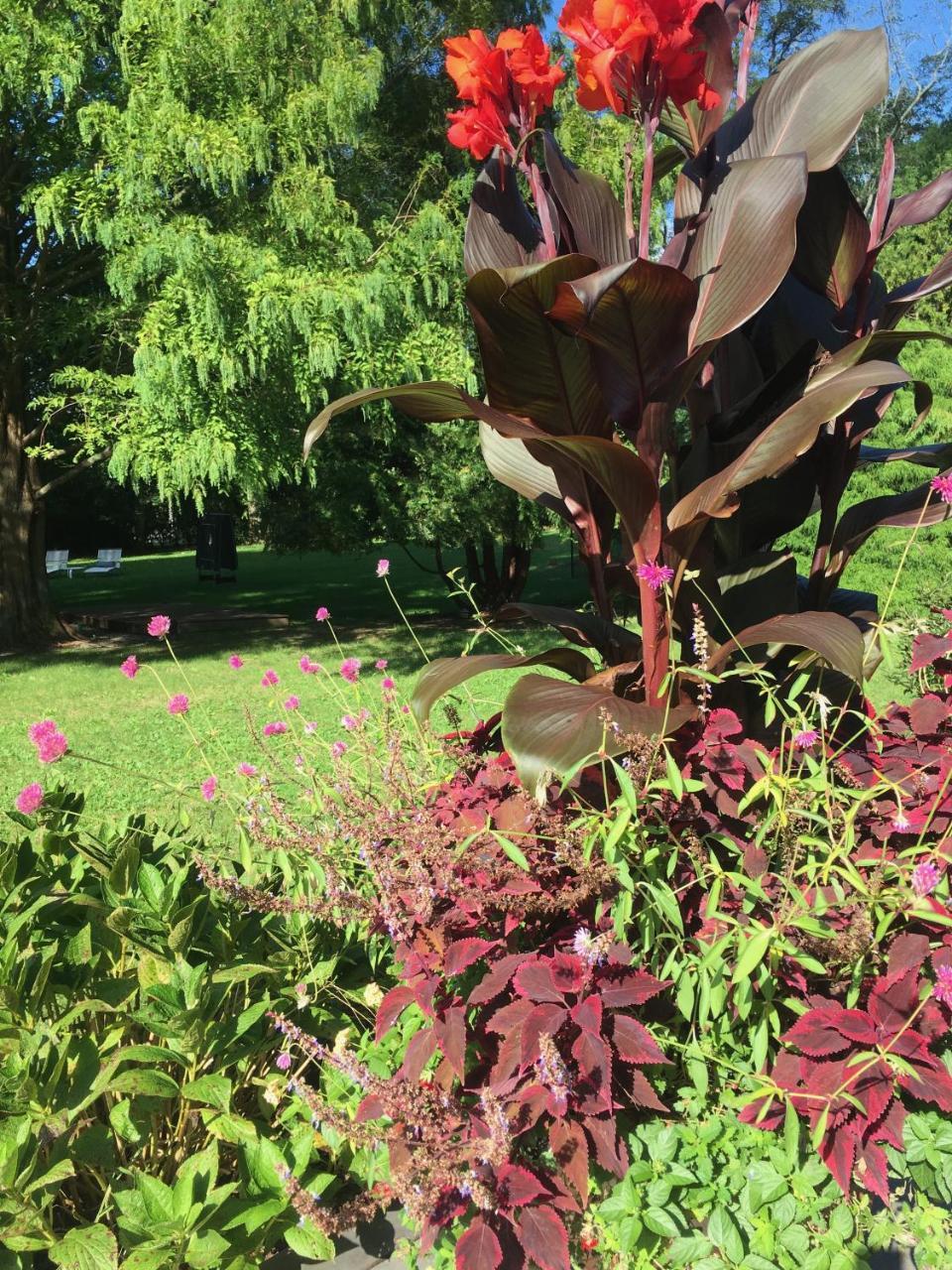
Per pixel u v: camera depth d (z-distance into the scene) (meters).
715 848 2.07
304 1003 1.95
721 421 2.75
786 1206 1.67
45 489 13.10
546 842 1.91
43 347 11.38
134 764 6.20
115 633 13.89
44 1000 1.98
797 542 8.72
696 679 2.30
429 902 1.74
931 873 1.61
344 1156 1.96
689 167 2.62
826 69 2.50
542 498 2.84
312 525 13.68
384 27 11.10
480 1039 1.86
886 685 7.18
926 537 8.39
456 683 2.11
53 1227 1.78
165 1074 1.78
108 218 9.10
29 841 2.27
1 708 8.48
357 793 2.36
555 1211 1.59
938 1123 1.79
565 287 1.89
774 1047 1.93
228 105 9.28
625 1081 1.71
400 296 9.85
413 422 13.09
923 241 12.07
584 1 2.20
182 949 1.89
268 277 8.80
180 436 9.21
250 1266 1.63
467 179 11.05
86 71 9.88
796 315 3.03
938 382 9.04
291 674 10.12
